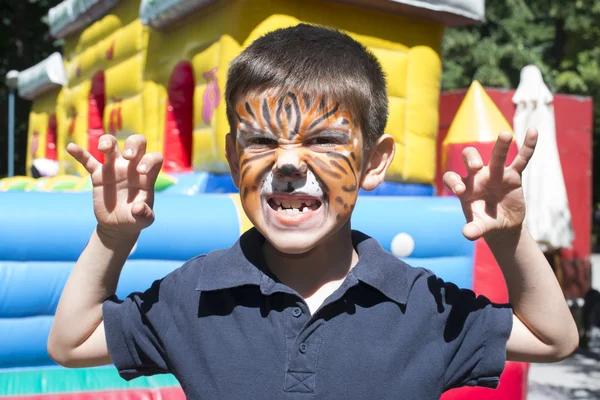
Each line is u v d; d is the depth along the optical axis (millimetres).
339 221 1578
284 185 1543
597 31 17797
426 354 1501
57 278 3180
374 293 1544
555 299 1489
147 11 5391
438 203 4055
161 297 1612
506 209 1415
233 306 1545
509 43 16609
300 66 1573
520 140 6359
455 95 7297
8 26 16328
